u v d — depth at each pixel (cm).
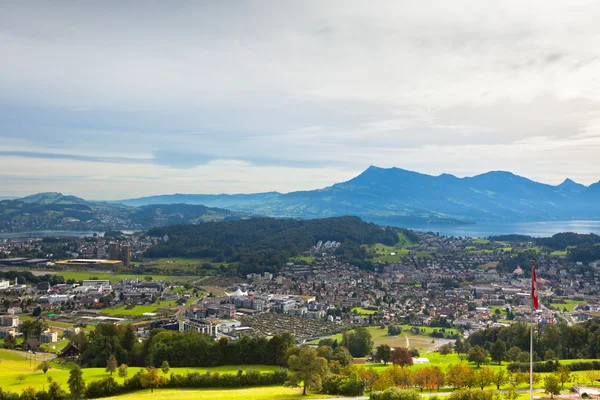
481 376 17112
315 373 17400
